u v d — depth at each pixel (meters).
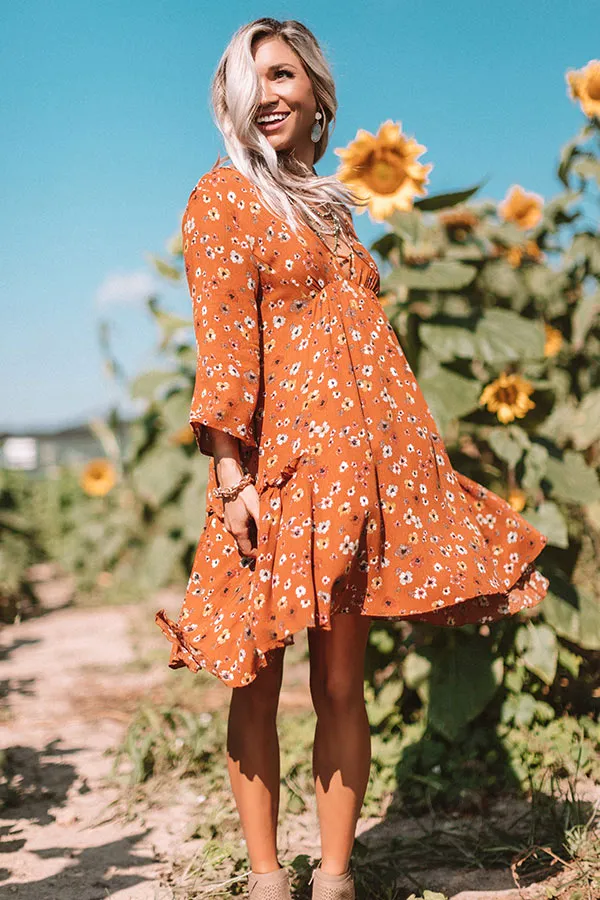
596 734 3.18
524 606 2.19
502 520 2.21
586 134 3.93
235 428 1.95
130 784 3.18
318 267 2.05
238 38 2.13
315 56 2.19
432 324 3.50
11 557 8.21
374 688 3.62
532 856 2.46
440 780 2.92
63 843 2.74
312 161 2.30
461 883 2.36
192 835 2.75
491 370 3.80
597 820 2.60
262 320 2.06
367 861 2.46
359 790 2.04
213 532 2.12
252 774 2.10
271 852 2.10
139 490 6.32
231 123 2.12
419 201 3.47
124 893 2.39
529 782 2.92
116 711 4.19
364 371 2.01
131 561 8.08
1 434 23.92
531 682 3.32
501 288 4.04
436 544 2.01
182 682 4.60
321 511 1.90
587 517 3.65
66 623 6.68
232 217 2.03
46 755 3.59
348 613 1.92
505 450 3.38
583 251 4.06
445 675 3.17
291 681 4.41
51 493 12.19
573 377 4.25
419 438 2.07
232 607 2.01
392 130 3.26
